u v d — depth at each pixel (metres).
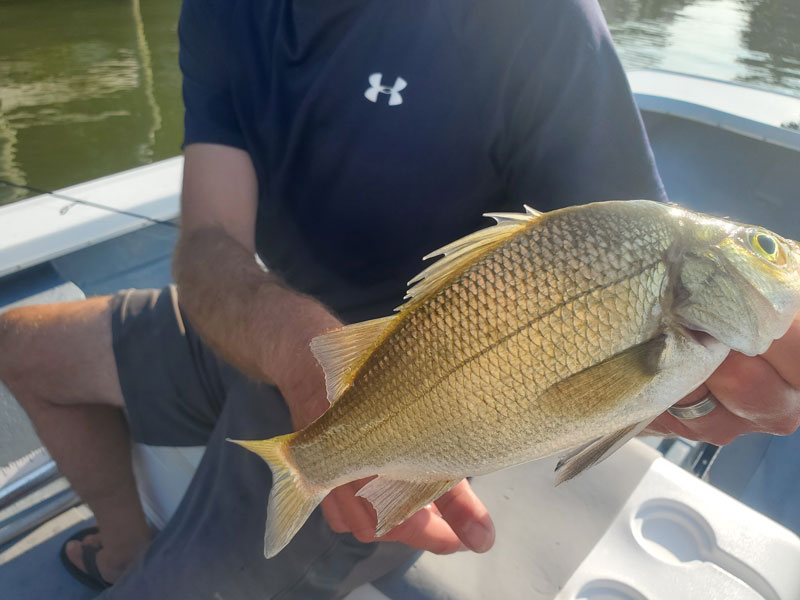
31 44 2.84
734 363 0.30
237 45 0.49
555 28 0.39
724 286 0.28
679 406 0.33
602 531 0.45
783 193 0.81
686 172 0.85
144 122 1.94
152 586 0.44
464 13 0.42
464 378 0.28
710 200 0.83
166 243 0.76
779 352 0.29
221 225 0.47
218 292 0.41
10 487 0.57
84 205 0.76
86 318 0.54
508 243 0.28
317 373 0.33
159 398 0.53
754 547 0.42
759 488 0.59
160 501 0.61
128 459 0.58
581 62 0.39
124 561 0.55
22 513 0.61
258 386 0.48
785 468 0.60
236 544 0.43
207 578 0.43
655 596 0.40
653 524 0.45
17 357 0.54
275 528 0.29
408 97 0.44
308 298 0.39
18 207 0.76
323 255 0.50
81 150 1.71
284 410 0.46
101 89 2.27
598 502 0.47
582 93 0.39
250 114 0.49
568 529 0.45
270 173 0.50
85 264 0.73
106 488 0.56
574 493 0.48
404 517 0.29
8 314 0.55
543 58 0.40
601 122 0.39
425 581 0.43
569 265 0.27
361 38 0.44
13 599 0.55
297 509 0.30
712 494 0.46
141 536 0.56
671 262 0.28
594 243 0.28
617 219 0.28
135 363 0.53
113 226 0.73
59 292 0.71
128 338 0.53
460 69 0.42
